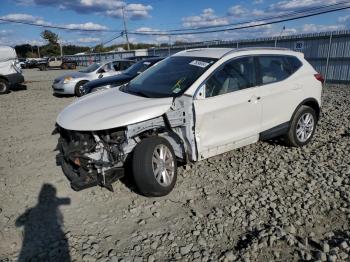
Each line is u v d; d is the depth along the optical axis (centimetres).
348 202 391
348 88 1411
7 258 311
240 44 2156
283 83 526
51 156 581
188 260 299
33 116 959
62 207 397
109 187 382
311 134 588
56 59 5409
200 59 482
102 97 472
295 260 297
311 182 441
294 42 1822
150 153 381
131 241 329
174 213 377
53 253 314
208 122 436
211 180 454
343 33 1570
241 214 370
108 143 386
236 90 469
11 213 389
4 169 526
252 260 297
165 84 458
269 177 459
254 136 498
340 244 312
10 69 1588
